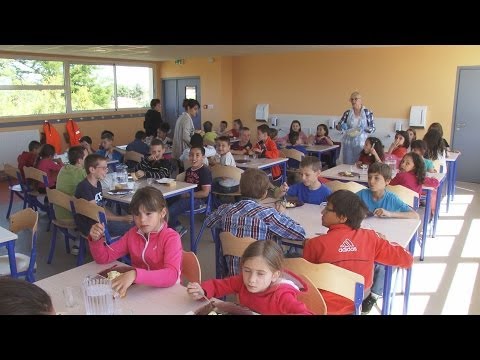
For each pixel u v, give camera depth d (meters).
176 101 10.59
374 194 2.87
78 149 3.90
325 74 8.36
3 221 4.88
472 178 7.07
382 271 2.47
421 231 3.70
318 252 1.98
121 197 3.42
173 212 3.86
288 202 2.96
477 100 6.86
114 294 1.57
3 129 7.70
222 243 2.23
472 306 2.88
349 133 5.50
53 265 3.61
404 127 7.58
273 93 9.16
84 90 9.09
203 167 4.12
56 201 3.42
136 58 9.59
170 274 1.72
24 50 7.48
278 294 1.56
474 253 3.90
